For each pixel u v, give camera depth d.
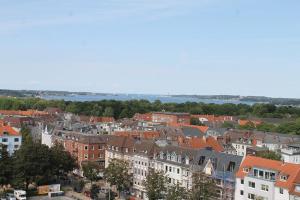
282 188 126.06
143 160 179.75
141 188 177.38
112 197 171.38
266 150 196.25
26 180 175.62
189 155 160.88
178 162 164.00
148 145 182.12
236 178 139.50
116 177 169.25
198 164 156.00
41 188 177.25
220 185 144.38
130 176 178.12
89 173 187.75
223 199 143.00
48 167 180.75
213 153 154.50
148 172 166.62
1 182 171.25
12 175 173.25
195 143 195.50
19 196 162.88
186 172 158.38
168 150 171.38
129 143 196.38
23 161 174.25
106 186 188.12
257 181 132.75
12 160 175.62
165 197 142.12
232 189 140.38
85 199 168.50
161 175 150.00
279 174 128.62
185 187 151.00
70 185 193.38
